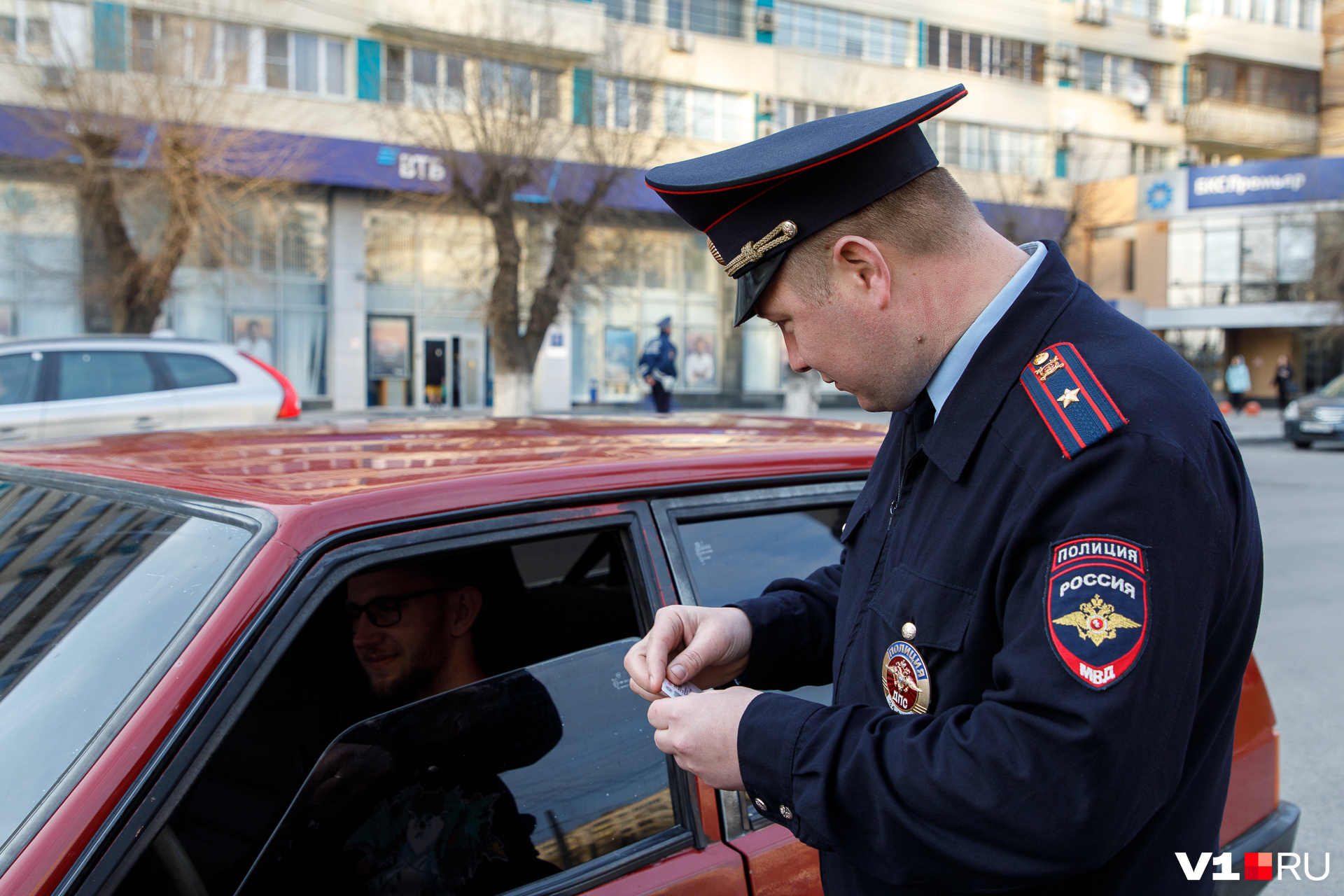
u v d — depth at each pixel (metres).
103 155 12.95
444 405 20.69
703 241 22.92
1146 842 0.86
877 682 0.94
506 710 1.24
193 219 13.52
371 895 1.11
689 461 1.44
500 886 1.17
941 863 0.79
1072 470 0.79
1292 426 15.66
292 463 1.38
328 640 1.36
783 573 1.47
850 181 0.89
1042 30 25.52
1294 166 24.44
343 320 19.42
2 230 15.62
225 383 7.50
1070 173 25.89
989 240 0.94
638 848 1.25
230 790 1.11
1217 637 0.86
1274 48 28.83
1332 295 22.22
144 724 0.90
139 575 1.09
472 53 15.14
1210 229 26.23
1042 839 0.73
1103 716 0.71
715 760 0.91
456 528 1.15
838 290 0.91
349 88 18.14
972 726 0.78
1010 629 0.81
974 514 0.87
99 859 0.85
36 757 0.92
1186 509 0.76
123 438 1.78
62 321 16.25
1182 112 27.83
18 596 1.15
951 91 0.90
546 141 14.59
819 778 0.83
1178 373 0.84
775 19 21.86
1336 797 3.21
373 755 1.15
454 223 19.70
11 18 13.62
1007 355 0.88
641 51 18.80
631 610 1.67
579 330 21.98
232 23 16.88
